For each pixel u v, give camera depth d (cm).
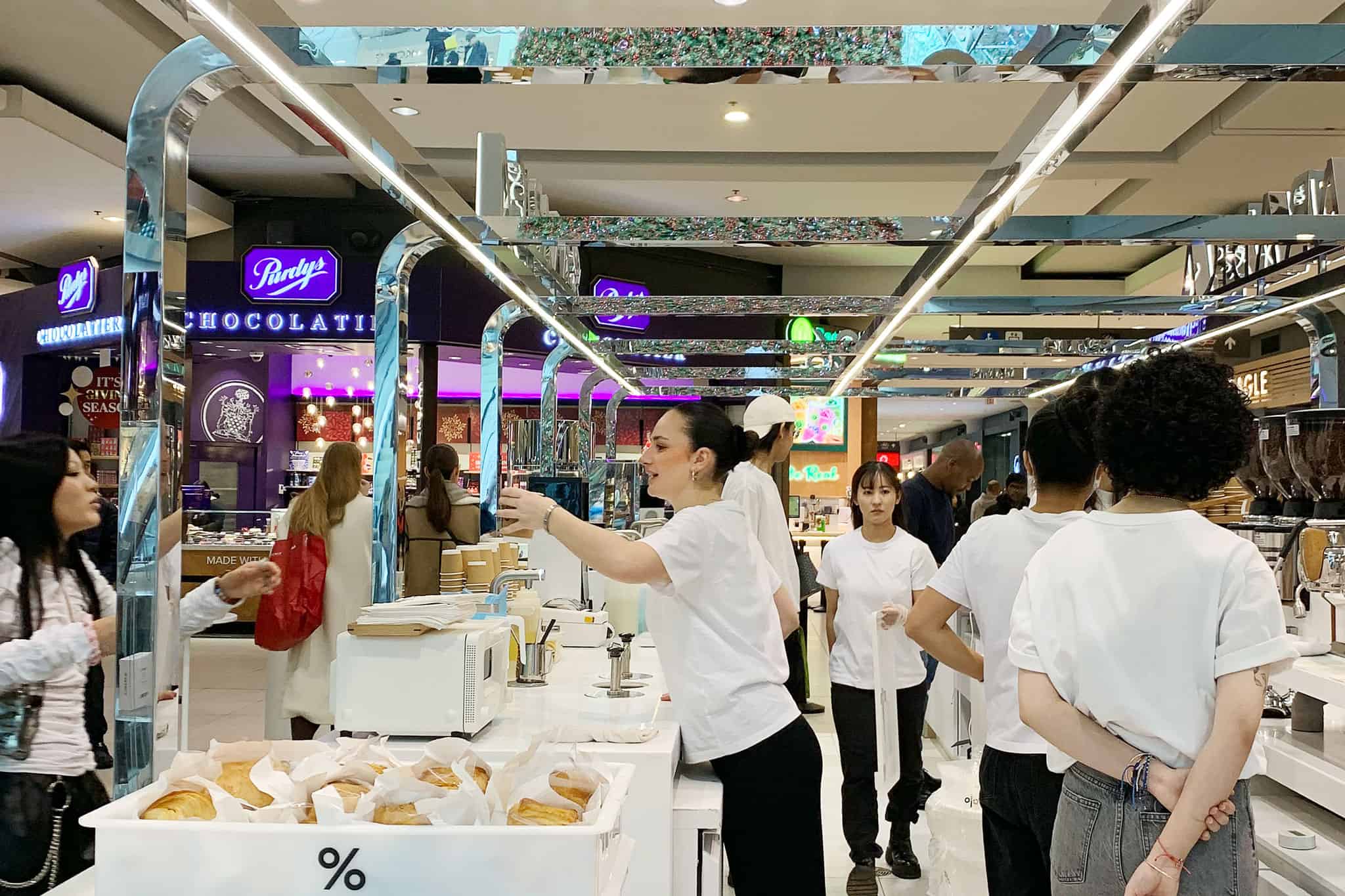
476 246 293
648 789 239
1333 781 257
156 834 134
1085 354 534
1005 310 413
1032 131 207
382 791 140
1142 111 652
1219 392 165
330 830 133
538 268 324
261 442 1290
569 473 613
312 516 398
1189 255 405
